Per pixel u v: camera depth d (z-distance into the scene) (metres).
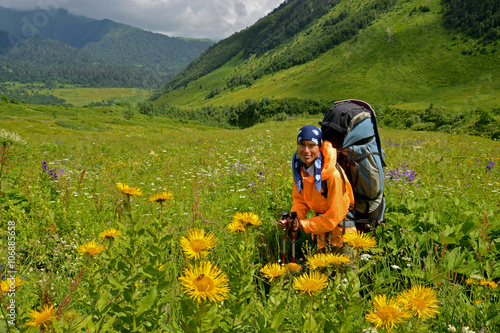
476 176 7.00
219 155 9.23
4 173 5.12
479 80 168.75
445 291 2.26
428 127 101.12
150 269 1.29
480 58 184.75
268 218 3.98
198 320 1.06
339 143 2.80
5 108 88.50
